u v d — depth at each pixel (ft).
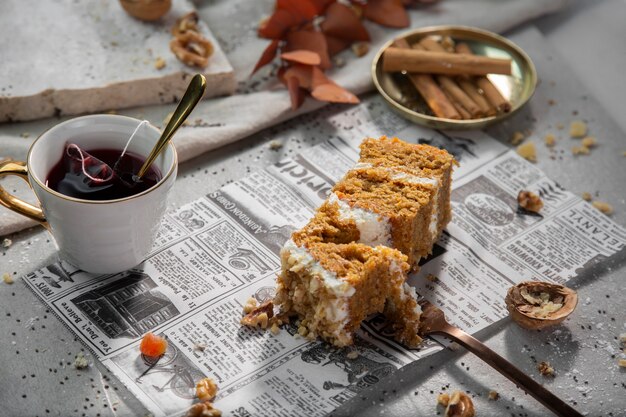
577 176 3.10
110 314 2.69
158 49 3.25
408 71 3.27
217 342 2.65
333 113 3.24
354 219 2.68
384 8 3.49
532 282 2.74
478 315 2.73
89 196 2.67
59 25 3.30
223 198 2.95
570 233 2.92
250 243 2.85
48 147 2.70
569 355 2.68
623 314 2.76
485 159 3.10
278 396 2.56
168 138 2.69
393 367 2.61
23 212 2.70
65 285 2.74
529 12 3.53
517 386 2.61
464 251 2.86
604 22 3.60
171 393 2.56
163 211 2.72
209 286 2.75
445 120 3.12
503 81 3.29
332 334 2.62
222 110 3.19
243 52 3.40
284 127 3.20
